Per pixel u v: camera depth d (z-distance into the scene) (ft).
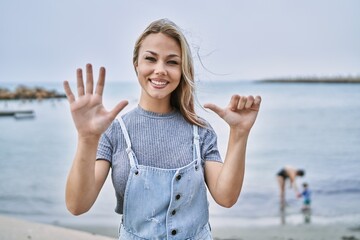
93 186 7.72
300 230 40.01
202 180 8.44
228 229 40.40
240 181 8.21
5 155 82.58
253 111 7.98
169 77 8.18
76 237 19.29
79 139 7.41
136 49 8.55
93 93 7.34
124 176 8.15
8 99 150.00
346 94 143.54
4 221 21.72
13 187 61.98
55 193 59.26
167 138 8.45
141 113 8.61
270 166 72.28
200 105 8.96
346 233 38.37
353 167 70.18
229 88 169.89
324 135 91.81
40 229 20.42
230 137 8.20
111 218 43.98
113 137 8.39
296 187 61.67
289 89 160.76
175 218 8.20
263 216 46.24
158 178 8.11
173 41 8.22
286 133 95.71
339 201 54.08
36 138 97.25
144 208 8.10
